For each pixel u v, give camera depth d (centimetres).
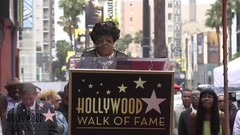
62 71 10981
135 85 519
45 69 12469
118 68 524
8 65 2738
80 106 518
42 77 12169
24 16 4050
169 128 520
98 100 518
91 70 517
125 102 519
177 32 13000
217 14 8212
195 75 11994
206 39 12162
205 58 12069
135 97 519
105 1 6594
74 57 527
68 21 8656
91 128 518
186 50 13338
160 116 520
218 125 962
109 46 579
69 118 518
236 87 1688
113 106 519
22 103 776
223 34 609
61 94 1120
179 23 13062
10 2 2255
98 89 518
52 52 13325
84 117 518
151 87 520
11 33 3000
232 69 1602
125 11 19138
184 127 1133
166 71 519
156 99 519
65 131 938
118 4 6556
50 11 13450
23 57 9662
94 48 584
